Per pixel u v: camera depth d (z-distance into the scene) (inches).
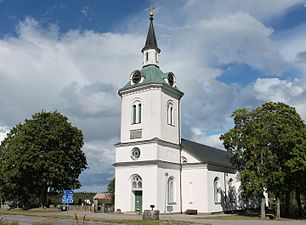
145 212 1492.4
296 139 1776.6
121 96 2167.8
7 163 2310.5
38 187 2379.4
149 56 2236.7
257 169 1807.3
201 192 2044.8
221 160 2491.4
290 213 2261.3
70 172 2493.8
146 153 1971.0
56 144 2404.0
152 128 2000.5
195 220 1536.7
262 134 1782.7
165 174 1973.4
